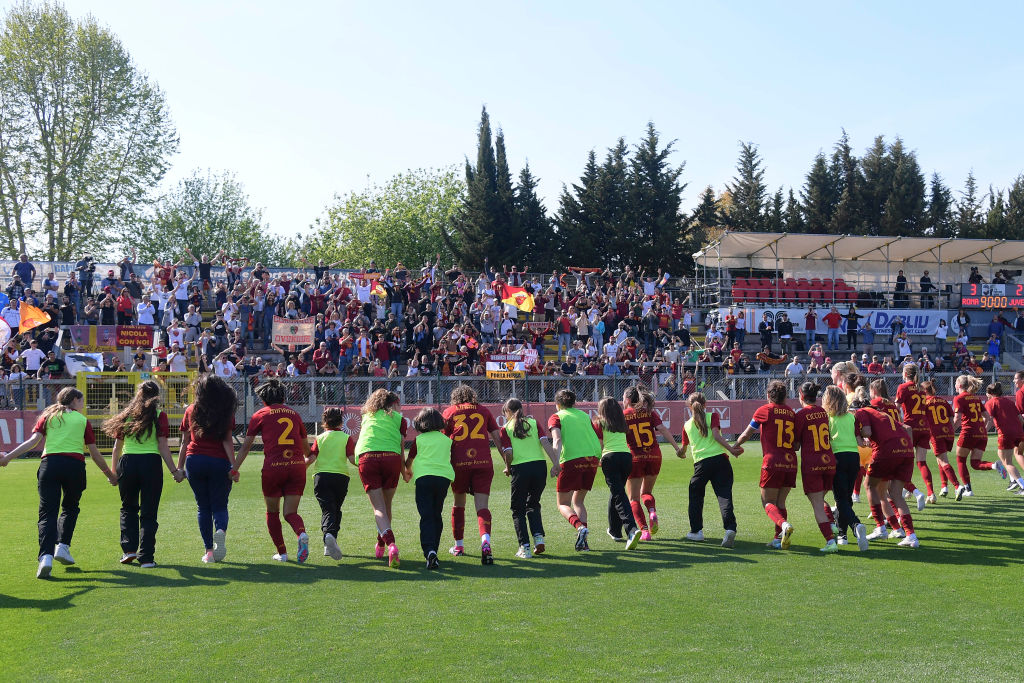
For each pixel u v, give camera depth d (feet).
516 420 29.73
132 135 143.74
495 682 16.81
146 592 24.13
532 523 29.17
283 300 91.86
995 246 122.31
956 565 27.20
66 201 136.36
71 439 27.25
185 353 81.56
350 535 33.40
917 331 115.85
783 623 20.63
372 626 20.61
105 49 137.69
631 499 32.50
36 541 32.09
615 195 179.01
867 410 31.27
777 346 110.52
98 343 84.12
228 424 27.86
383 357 86.43
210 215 176.04
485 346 88.28
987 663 17.72
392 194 201.16
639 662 17.88
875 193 206.80
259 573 26.55
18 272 90.84
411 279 103.40
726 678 16.92
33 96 134.41
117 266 102.63
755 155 231.50
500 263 164.76
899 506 30.91
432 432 28.37
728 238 116.88
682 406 78.38
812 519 36.42
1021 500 42.45
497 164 171.83
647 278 111.86
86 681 17.08
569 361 93.15
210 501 27.96
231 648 19.07
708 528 34.60
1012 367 111.45
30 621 21.29
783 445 30.04
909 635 19.66
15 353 77.97
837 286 122.42
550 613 21.63
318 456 28.81
